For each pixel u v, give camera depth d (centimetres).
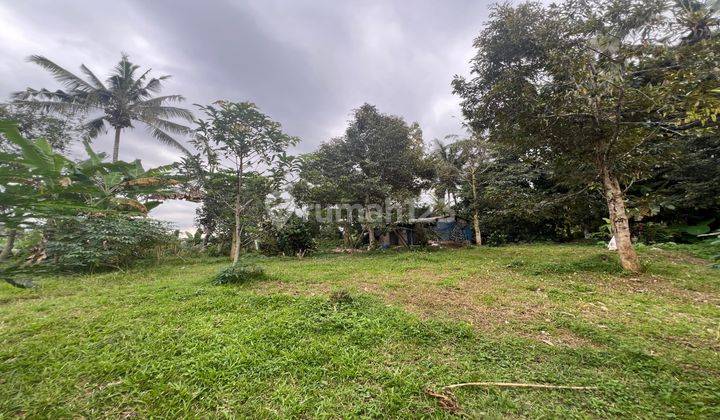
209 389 219
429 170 1384
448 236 1595
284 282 547
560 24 559
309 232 1153
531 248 1095
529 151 712
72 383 225
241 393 213
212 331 308
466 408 199
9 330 321
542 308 396
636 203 678
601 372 241
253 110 701
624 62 495
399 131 1221
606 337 295
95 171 264
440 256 914
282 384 224
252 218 942
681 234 1040
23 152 161
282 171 785
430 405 203
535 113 600
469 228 1602
